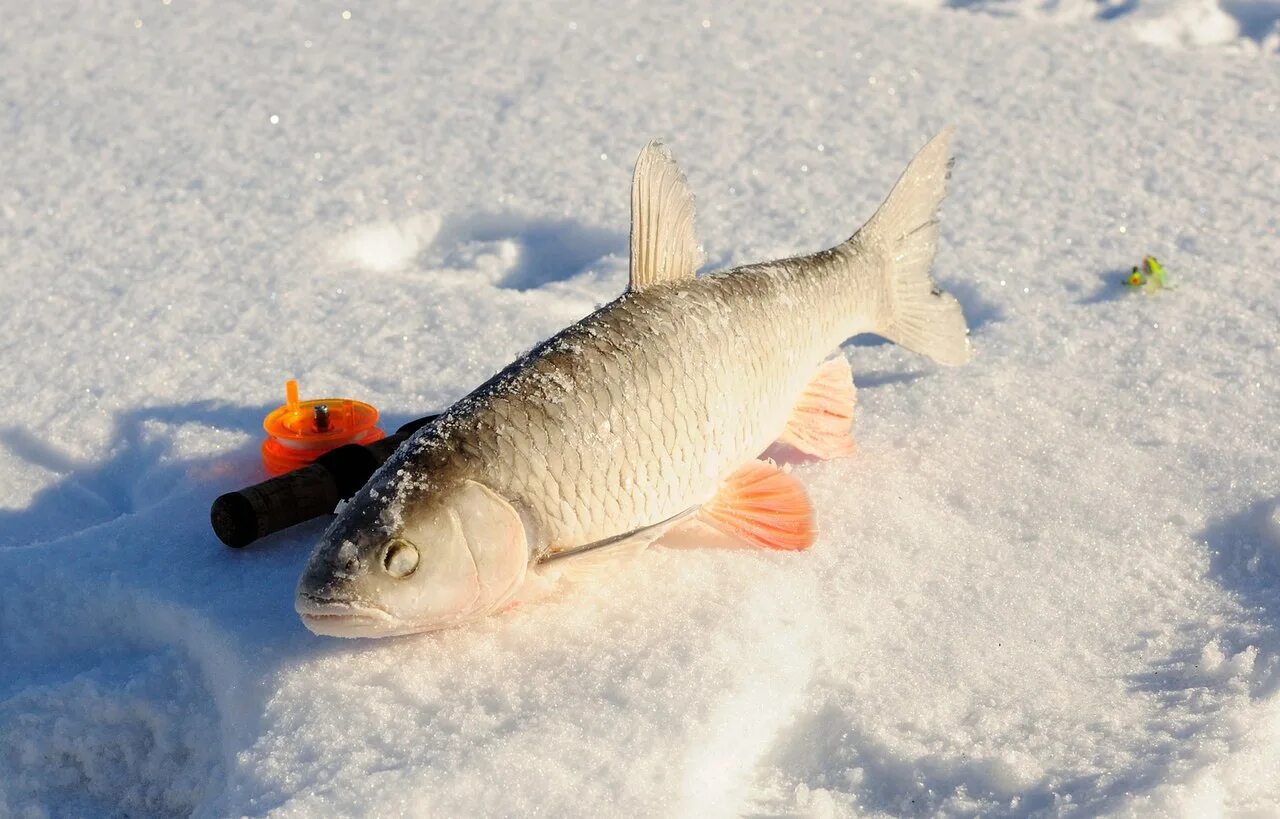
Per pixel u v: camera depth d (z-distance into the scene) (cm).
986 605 93
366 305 124
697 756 81
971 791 81
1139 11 187
